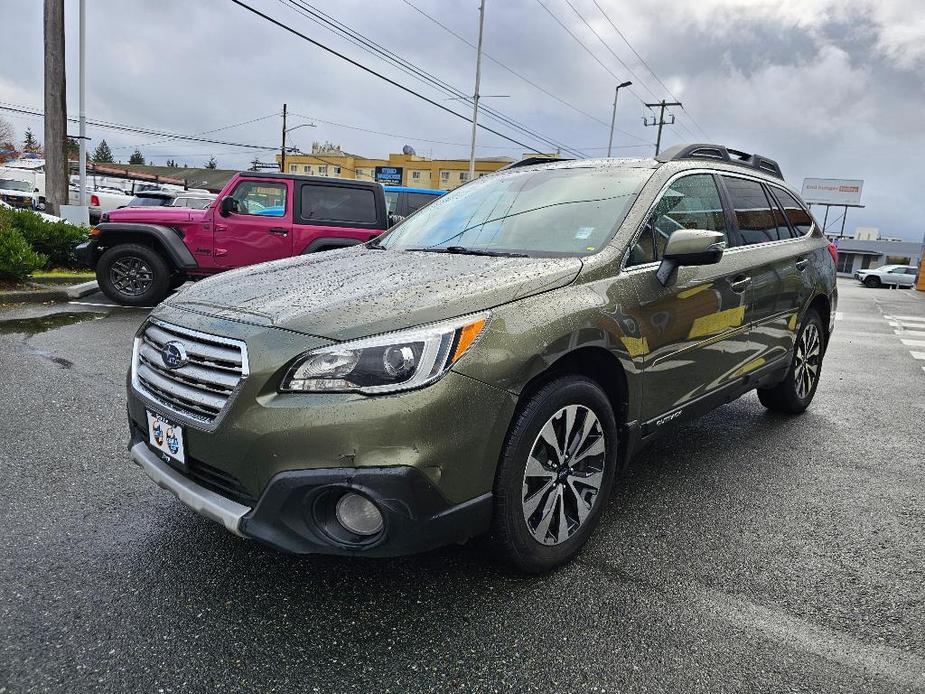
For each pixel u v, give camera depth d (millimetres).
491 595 2449
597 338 2576
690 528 3072
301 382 2092
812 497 3486
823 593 2541
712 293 3320
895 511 3334
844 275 66750
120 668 2004
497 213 3477
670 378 3094
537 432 2398
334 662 2064
